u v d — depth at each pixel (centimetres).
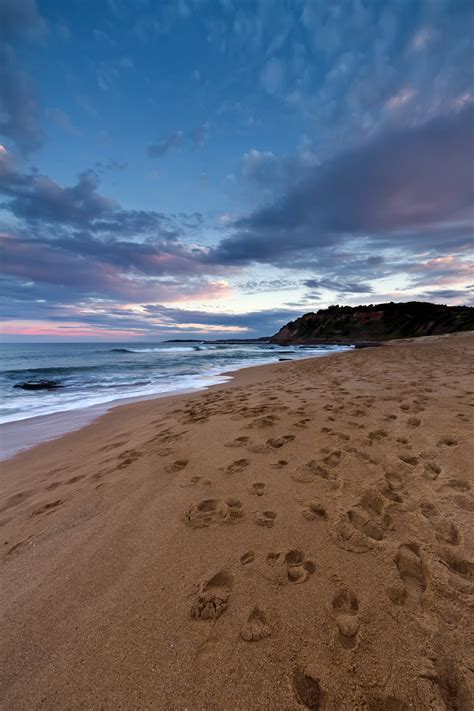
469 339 2627
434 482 230
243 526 198
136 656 124
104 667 121
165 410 610
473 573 152
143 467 301
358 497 219
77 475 318
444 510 198
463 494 212
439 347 1755
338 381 720
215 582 157
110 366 1933
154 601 148
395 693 107
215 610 141
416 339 4000
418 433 316
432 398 441
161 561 174
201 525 202
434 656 117
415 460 265
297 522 198
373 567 160
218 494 236
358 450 291
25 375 1509
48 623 142
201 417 469
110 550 187
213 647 125
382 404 435
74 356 3091
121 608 146
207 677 115
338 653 120
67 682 117
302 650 122
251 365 1817
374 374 787
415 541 175
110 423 589
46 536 212
